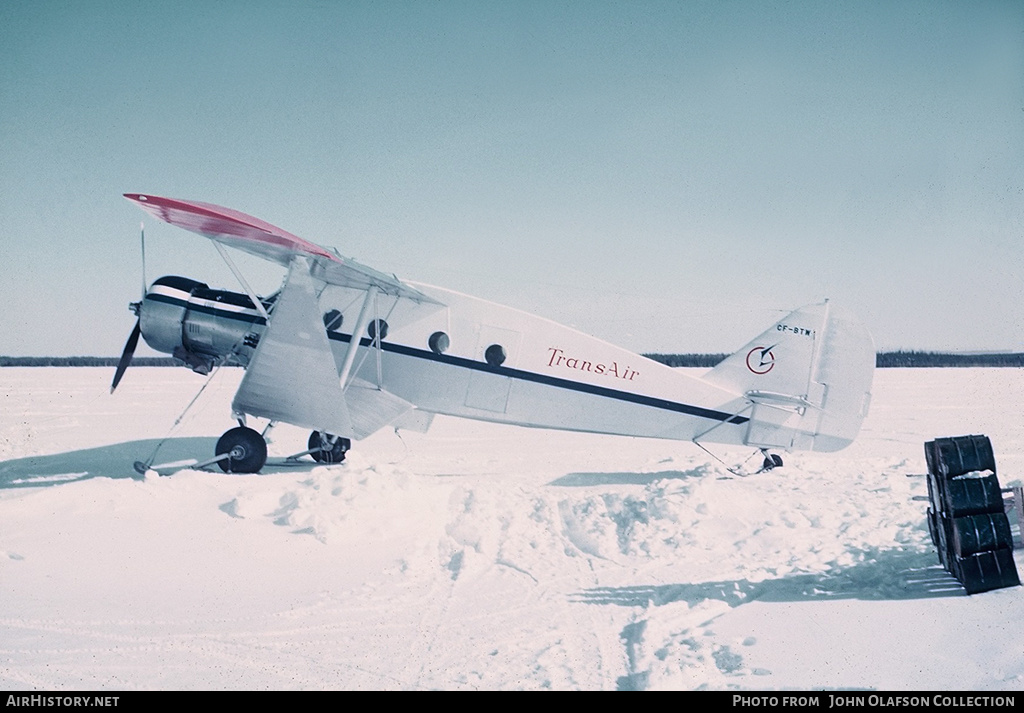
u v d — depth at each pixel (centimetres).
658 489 698
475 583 491
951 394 3059
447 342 914
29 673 324
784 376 948
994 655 327
